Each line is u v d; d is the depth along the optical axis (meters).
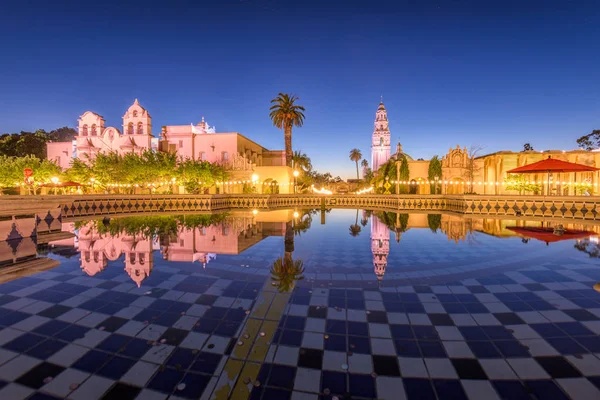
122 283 5.73
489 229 12.92
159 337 3.82
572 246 9.12
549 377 3.08
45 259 7.45
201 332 3.93
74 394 2.86
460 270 6.59
